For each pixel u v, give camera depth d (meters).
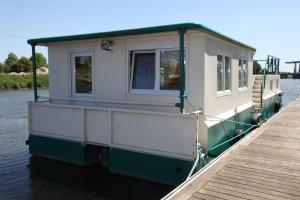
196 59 6.95
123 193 6.59
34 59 8.75
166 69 7.37
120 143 7.19
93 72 8.43
